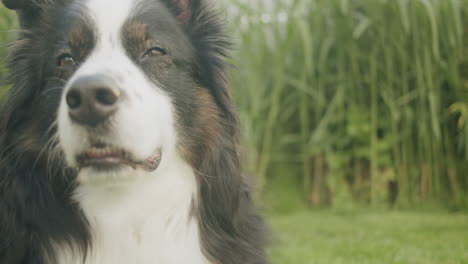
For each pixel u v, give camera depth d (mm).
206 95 804
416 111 1694
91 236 778
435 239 1215
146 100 723
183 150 786
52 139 751
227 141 815
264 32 1724
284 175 1795
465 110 1573
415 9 1612
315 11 1729
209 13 829
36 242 772
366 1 1636
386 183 1673
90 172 712
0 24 1181
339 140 1691
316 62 1753
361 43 1726
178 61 782
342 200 1662
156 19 773
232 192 813
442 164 1680
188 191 796
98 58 739
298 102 1780
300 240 1251
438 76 1665
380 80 1708
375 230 1342
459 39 1544
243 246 820
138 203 775
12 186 771
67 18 765
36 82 772
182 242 792
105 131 692
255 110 1654
